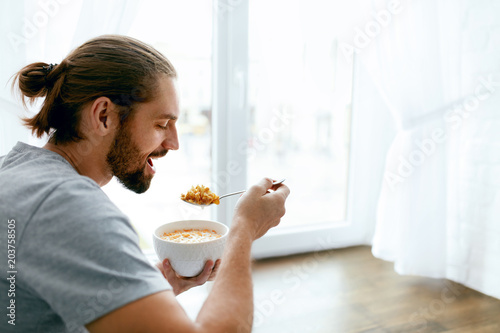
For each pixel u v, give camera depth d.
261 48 1.58
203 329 0.48
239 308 0.53
